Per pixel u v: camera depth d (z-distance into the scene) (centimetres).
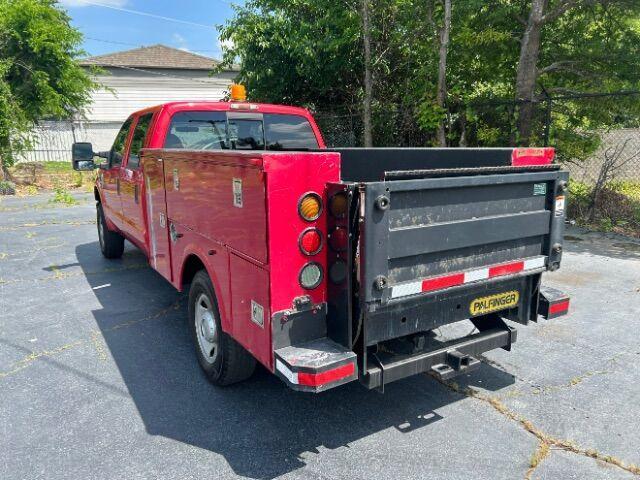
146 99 2958
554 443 318
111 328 509
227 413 356
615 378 397
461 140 1051
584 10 958
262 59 1256
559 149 998
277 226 269
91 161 629
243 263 304
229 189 312
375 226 259
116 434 332
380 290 267
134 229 575
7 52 1627
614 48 970
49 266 742
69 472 295
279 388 391
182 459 306
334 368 266
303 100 1338
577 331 484
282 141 562
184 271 429
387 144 1259
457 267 302
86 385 396
